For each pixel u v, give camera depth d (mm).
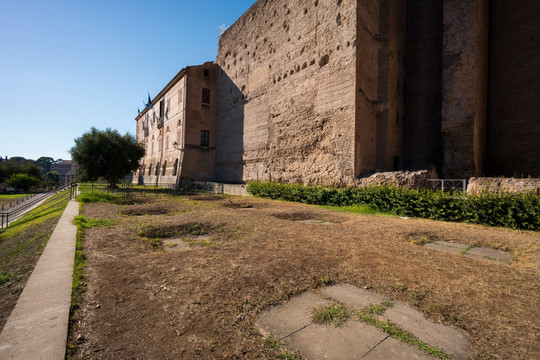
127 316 2750
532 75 14227
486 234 7004
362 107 15602
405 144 17609
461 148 13961
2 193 60062
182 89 32219
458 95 14086
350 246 5578
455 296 3287
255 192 20141
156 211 10812
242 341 2375
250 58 26547
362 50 15664
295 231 7102
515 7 14938
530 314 2869
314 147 18094
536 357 2168
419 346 2299
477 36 13695
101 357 2119
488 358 2164
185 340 2373
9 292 3422
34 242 6551
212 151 32688
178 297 3186
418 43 17469
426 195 10250
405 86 17672
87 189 22469
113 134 28016
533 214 7562
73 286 3334
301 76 19641
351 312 2893
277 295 3266
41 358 1995
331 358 2148
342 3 16281
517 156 14578
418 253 5109
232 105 29484
